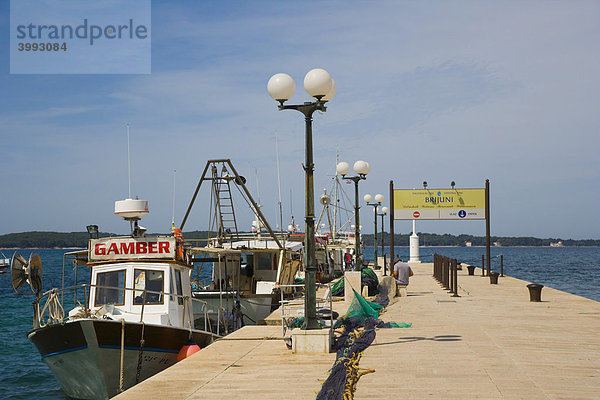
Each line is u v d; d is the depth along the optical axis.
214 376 10.66
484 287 30.47
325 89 12.78
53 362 15.40
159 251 16.84
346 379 9.66
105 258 16.86
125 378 15.38
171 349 15.96
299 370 11.03
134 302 16.53
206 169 25.09
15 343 27.92
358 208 24.83
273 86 12.88
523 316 18.67
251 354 12.83
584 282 67.00
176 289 17.28
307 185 13.03
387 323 16.38
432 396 8.84
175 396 9.28
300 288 30.38
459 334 14.90
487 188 38.91
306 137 13.03
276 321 19.56
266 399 9.02
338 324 15.41
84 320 14.45
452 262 27.44
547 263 132.75
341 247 46.59
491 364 11.14
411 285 32.31
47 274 89.75
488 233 39.12
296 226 39.28
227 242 27.03
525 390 9.17
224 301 24.14
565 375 10.20
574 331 15.39
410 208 39.25
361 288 24.28
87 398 15.63
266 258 28.39
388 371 10.54
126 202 17.28
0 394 18.41
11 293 57.25
